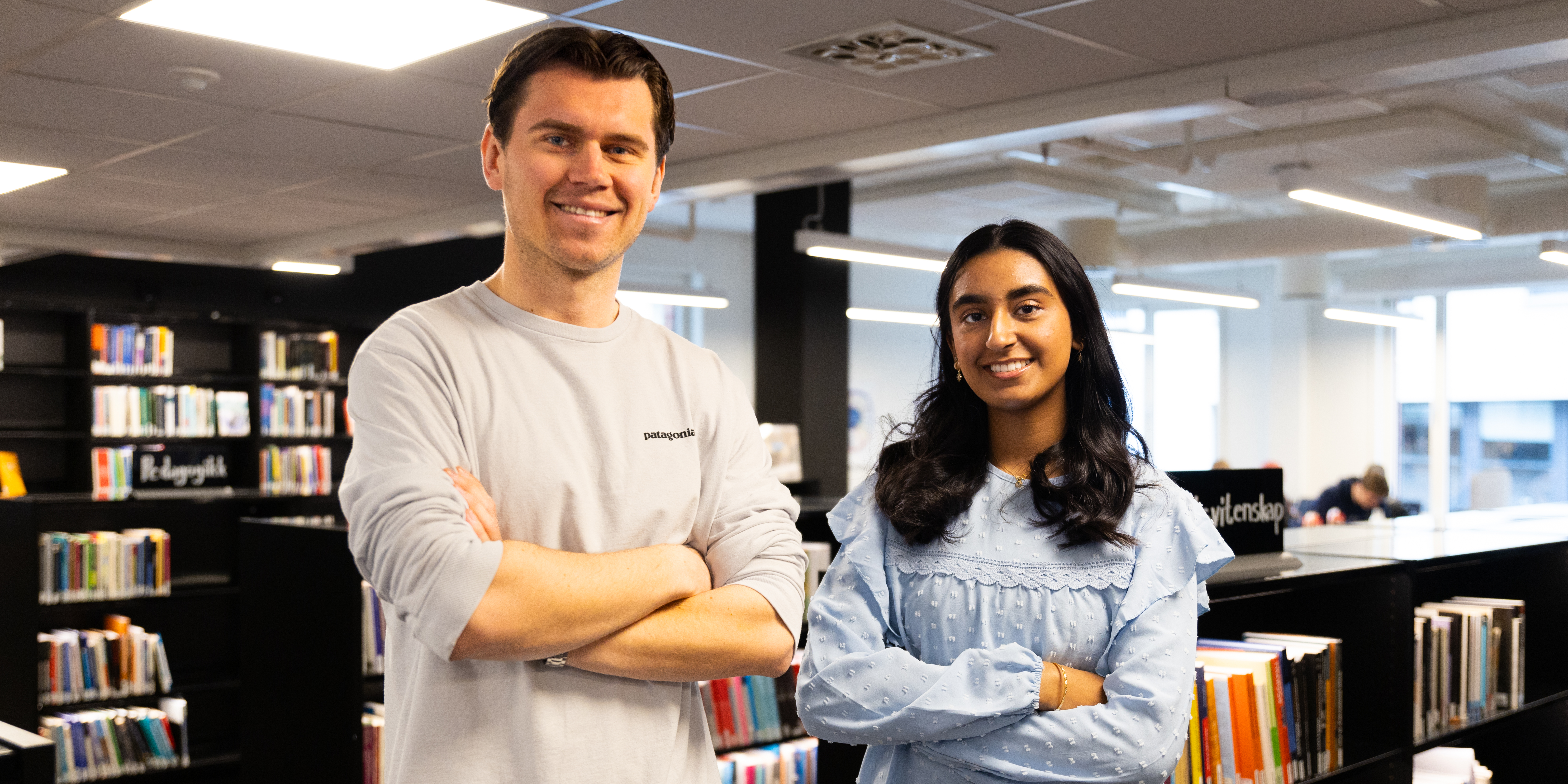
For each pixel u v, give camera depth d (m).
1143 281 8.98
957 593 1.65
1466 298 12.46
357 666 3.63
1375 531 3.87
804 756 3.19
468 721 1.20
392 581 1.16
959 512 1.72
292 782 3.96
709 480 1.40
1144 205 9.59
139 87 4.36
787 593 1.35
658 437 1.34
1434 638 2.85
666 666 1.25
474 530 1.17
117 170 5.77
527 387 1.28
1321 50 4.05
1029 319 1.66
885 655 1.59
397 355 1.25
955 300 1.72
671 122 1.36
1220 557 1.60
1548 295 11.93
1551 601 3.43
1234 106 4.43
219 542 6.03
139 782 5.36
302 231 7.68
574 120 1.25
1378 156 7.73
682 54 4.13
